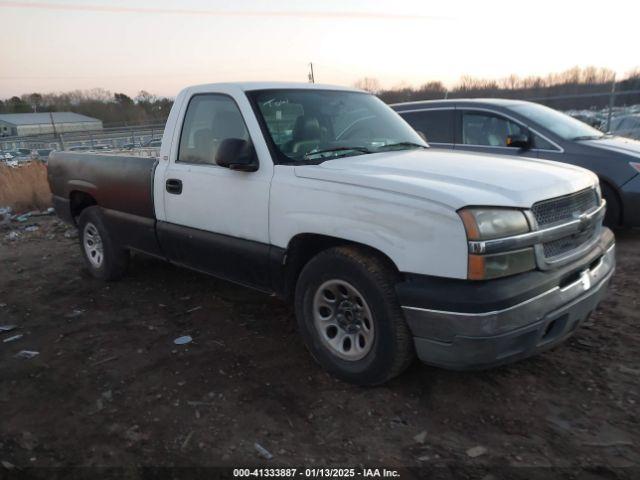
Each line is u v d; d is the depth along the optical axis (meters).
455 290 2.75
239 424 3.00
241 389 3.37
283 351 3.87
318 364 3.64
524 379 3.35
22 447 2.87
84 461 2.74
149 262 6.15
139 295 5.18
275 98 4.02
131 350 3.99
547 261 2.94
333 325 3.40
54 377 3.63
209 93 4.21
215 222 4.04
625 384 3.25
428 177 3.14
